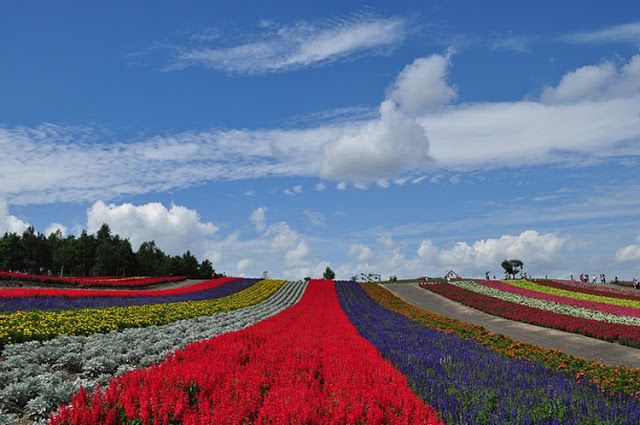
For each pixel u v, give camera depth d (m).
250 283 51.91
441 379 10.95
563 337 23.92
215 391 8.04
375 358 12.55
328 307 34.97
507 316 31.42
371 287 51.94
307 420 7.04
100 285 40.53
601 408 9.12
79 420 6.45
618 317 31.27
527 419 8.10
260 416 7.06
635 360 18.55
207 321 23.23
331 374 10.23
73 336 14.79
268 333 16.09
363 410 7.58
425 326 25.92
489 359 14.66
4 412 8.39
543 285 50.97
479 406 8.69
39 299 26.17
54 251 74.31
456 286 50.53
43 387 8.89
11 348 12.33
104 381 10.35
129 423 6.71
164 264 78.94
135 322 19.78
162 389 7.66
